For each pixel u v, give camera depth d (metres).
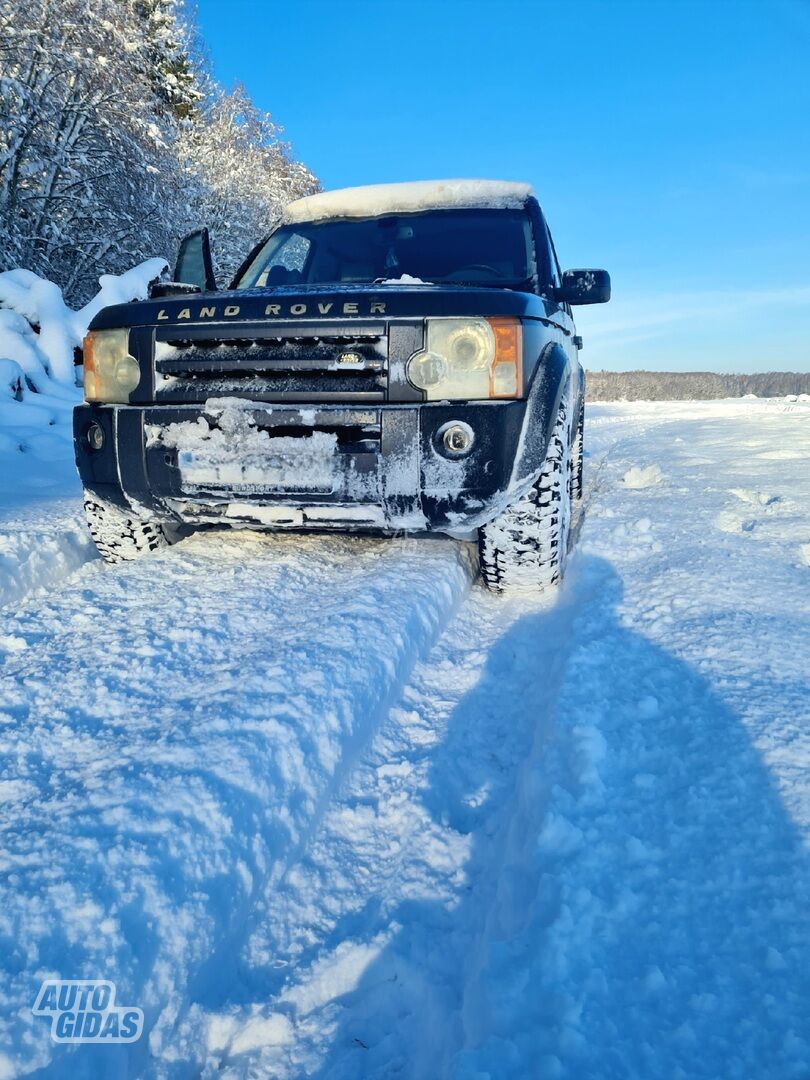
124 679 1.83
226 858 1.25
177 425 2.39
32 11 10.88
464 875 1.34
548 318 2.58
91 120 12.42
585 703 1.61
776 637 1.86
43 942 1.04
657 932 1.02
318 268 3.55
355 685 1.79
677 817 1.24
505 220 3.53
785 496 3.52
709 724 1.49
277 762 1.48
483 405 2.25
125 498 2.57
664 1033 0.88
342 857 1.43
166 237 14.19
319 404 2.30
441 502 2.30
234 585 2.47
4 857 1.19
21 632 2.12
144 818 1.28
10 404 5.96
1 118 11.54
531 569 2.63
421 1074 1.00
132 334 2.46
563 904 1.06
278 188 21.17
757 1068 0.83
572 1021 0.89
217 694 1.72
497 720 1.89
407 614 2.20
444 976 1.13
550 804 1.28
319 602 2.34
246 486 2.36
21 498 3.91
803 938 0.99
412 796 1.57
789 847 1.15
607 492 4.08
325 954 1.21
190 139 18.83
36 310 7.87
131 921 1.09
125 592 2.42
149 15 14.80
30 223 12.86
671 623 2.02
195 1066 1.05
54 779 1.44
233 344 2.34
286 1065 1.04
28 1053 0.92
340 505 2.35
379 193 3.71
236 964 1.19
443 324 2.25
